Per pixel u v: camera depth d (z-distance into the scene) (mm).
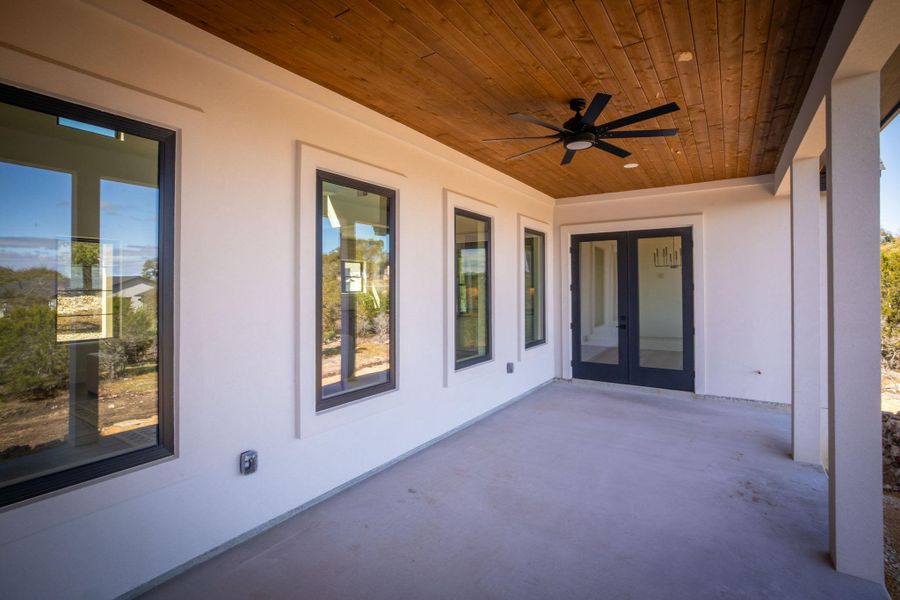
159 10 2229
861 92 2285
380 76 2980
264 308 2732
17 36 1794
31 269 1933
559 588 2184
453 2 2195
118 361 2172
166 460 2262
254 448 2672
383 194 3686
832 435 2367
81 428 2061
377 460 3582
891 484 3727
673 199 6121
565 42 2574
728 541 2598
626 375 6504
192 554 2363
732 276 5781
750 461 3814
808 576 2277
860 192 2293
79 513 1941
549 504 3051
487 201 5191
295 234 2928
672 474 3545
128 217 2201
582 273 6836
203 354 2420
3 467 1852
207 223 2439
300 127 2973
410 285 3959
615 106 3467
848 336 2318
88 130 2070
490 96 3305
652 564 2379
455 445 4211
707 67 2859
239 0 2162
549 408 5500
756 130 3959
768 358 5590
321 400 3115
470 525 2779
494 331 5320
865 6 1816
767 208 5582
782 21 2352
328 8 2236
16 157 1885
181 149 2314
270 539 2623
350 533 2688
